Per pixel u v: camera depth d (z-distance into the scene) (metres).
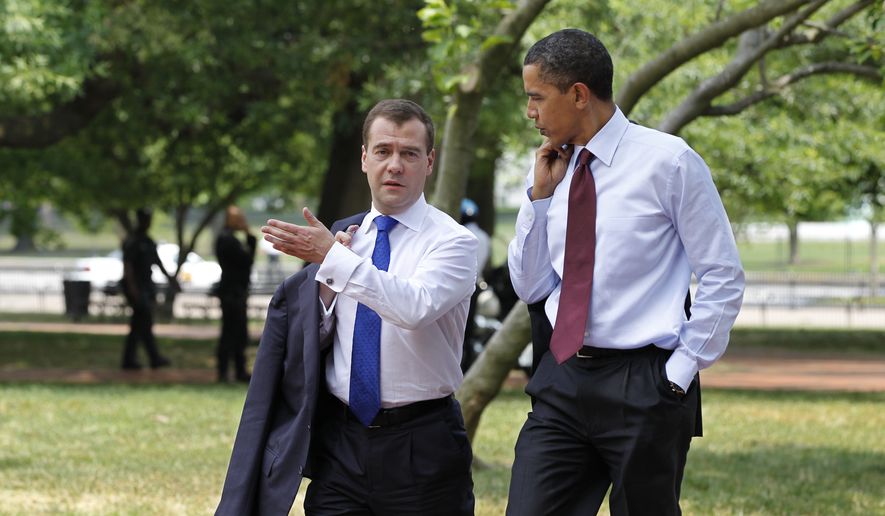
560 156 13.40
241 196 92.44
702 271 12.77
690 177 12.67
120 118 63.84
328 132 64.88
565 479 13.16
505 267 52.22
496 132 56.16
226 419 37.31
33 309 103.19
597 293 12.86
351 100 56.69
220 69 52.59
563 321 12.82
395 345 13.09
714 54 44.00
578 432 13.06
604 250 12.85
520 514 13.09
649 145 12.86
